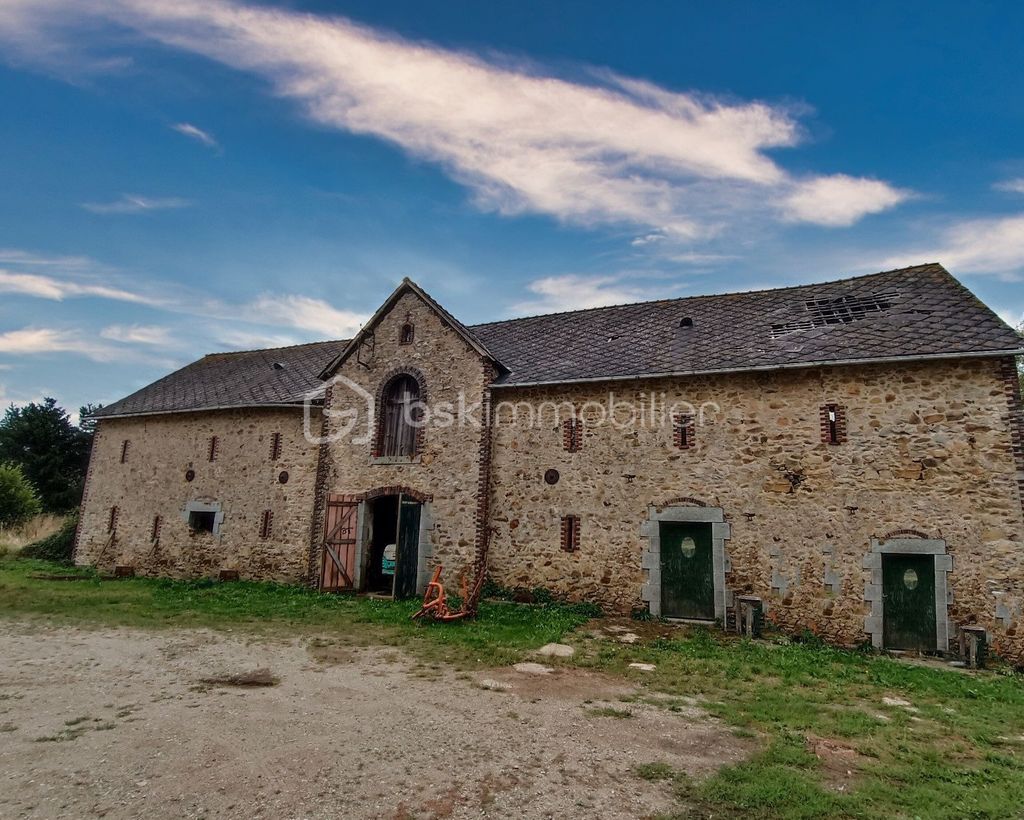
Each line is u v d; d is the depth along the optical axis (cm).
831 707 651
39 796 405
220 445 1602
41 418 3219
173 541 1605
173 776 439
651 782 454
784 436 1052
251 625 973
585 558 1152
